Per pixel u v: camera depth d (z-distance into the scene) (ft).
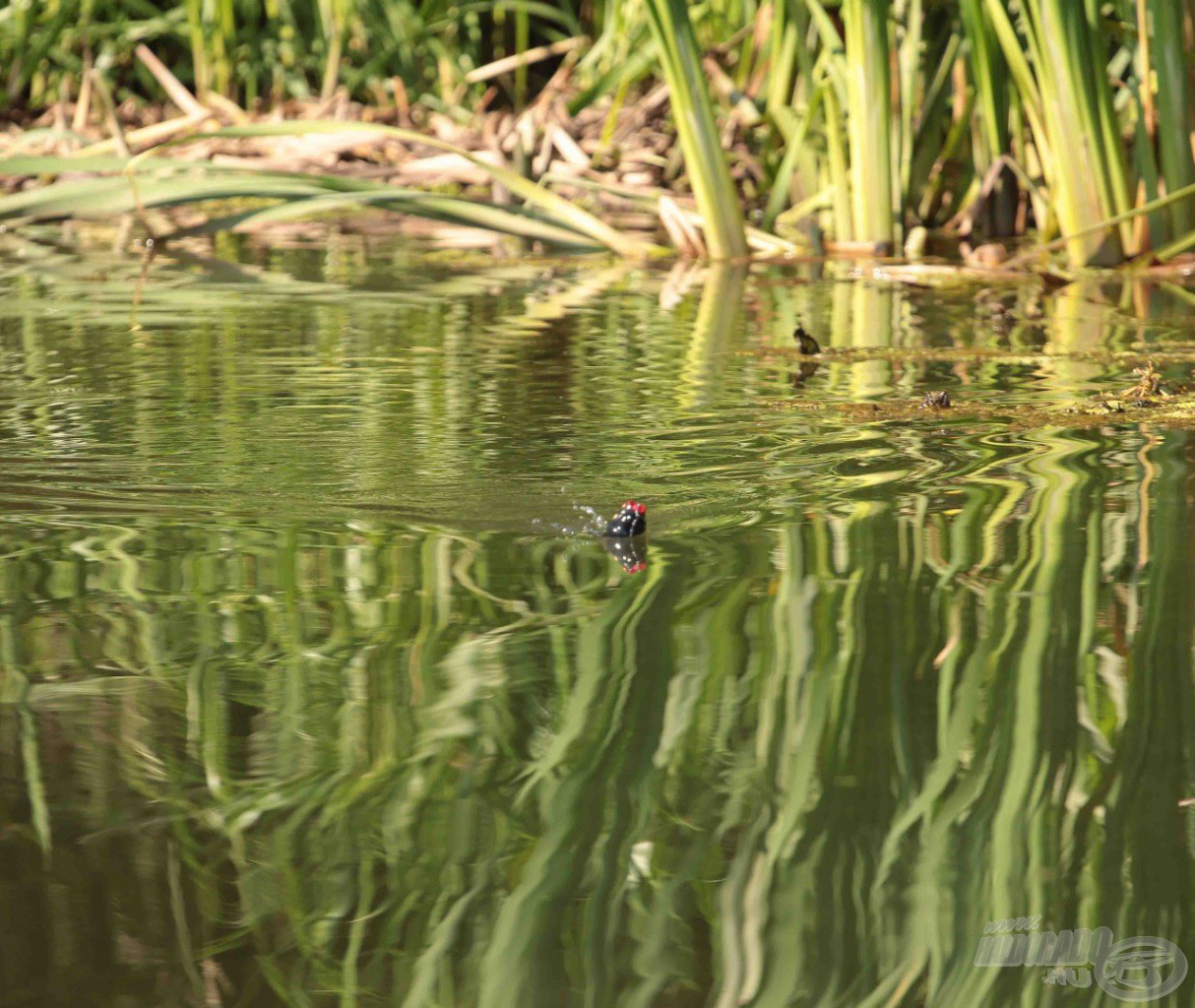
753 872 15.39
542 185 77.66
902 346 44.42
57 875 15.07
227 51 93.76
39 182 80.59
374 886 14.94
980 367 40.83
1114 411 34.68
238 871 15.16
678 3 63.10
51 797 16.44
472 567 23.65
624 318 49.11
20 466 29.53
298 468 29.43
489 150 83.30
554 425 33.14
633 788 16.79
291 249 67.56
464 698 18.92
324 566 23.68
